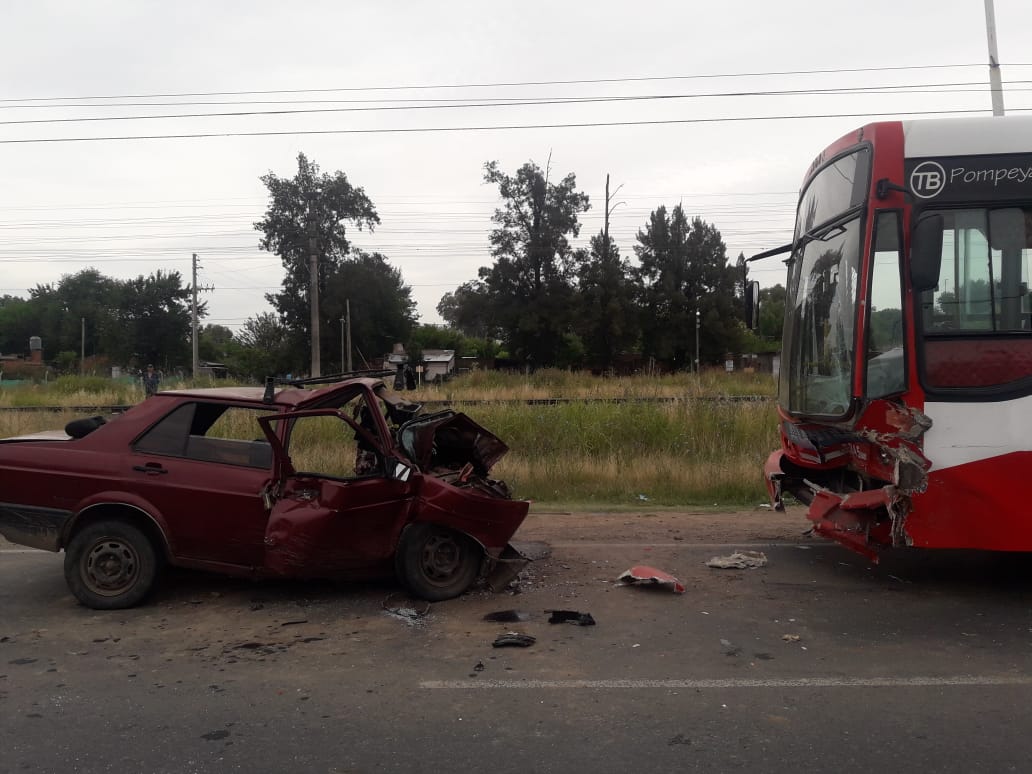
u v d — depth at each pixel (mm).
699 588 6660
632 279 56219
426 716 4289
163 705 4422
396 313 64562
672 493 11141
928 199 6137
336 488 5895
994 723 4180
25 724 4191
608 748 3926
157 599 6285
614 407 14047
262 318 66312
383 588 6594
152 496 5934
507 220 54750
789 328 7895
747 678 4789
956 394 5977
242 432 6258
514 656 5156
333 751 3906
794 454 7738
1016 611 6039
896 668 4934
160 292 69812
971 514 5938
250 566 6039
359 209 63688
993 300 6043
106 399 27078
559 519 9594
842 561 7527
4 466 5992
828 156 7090
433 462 7223
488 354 67875
